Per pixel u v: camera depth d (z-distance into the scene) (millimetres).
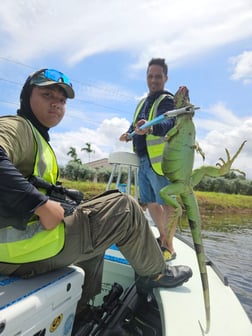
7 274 1444
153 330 2043
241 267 9922
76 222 1547
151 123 1698
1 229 1341
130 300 2254
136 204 1763
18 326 1109
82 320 1911
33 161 1480
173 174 1509
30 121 1706
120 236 1685
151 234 1844
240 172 1536
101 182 40125
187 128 1485
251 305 6371
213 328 1592
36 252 1392
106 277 2555
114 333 1937
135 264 1850
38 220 1428
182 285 2084
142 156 2990
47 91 1701
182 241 3363
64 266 1567
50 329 1365
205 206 32250
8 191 1237
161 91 2949
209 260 2762
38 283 1369
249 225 23875
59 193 1585
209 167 1559
